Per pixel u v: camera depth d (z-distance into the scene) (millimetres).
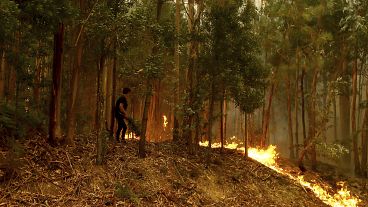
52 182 8016
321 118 15578
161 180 10047
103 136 9578
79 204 7676
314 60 15883
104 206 7883
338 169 17188
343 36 15977
